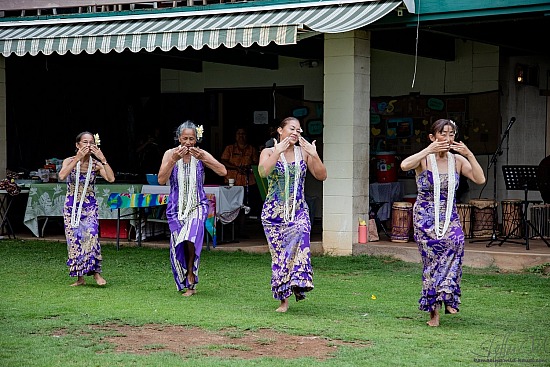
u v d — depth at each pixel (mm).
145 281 9875
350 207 11656
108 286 9516
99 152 9523
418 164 7348
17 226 14633
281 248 8008
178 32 10891
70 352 6414
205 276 10203
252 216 15930
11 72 15531
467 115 14289
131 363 6105
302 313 8008
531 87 14672
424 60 14680
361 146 11766
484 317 7898
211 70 16703
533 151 14656
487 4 10375
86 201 9516
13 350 6465
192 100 16891
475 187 14250
